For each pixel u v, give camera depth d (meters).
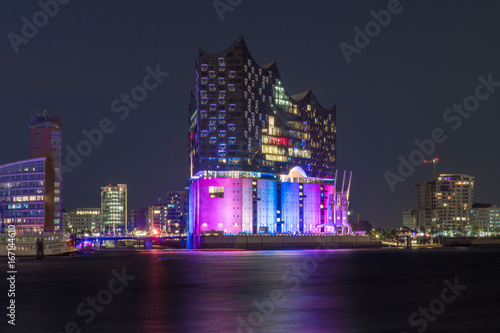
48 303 83.75
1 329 63.50
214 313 72.62
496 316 71.88
